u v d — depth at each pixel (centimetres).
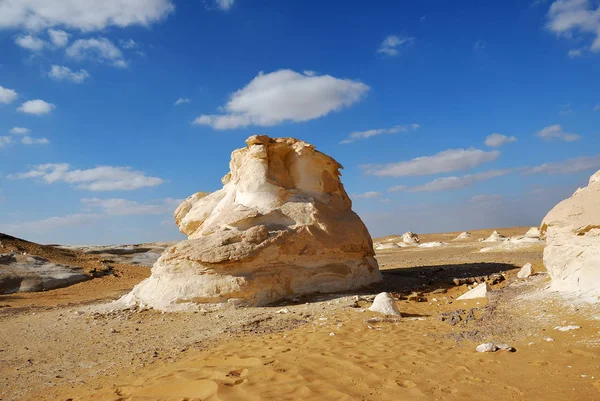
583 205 904
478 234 6156
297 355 664
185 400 511
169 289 1214
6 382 686
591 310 737
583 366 537
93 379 670
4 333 1070
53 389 640
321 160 1570
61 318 1227
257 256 1234
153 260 3606
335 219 1484
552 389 482
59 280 2388
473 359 610
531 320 779
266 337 823
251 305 1187
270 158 1517
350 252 1468
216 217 1462
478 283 1401
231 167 1605
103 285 2423
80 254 3288
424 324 876
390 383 533
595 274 832
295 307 1128
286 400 488
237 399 497
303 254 1343
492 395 483
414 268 2022
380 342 732
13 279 2259
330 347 707
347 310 1036
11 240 3014
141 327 1026
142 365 714
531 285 1124
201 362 675
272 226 1347
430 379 542
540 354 598
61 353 846
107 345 881
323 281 1369
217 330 930
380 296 1038
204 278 1200
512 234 5881
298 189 1512
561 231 948
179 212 1772
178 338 893
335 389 517
